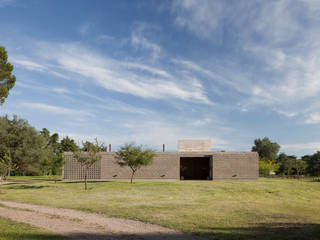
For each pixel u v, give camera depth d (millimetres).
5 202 17672
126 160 31891
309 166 75562
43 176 57969
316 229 10273
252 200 21547
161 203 17625
